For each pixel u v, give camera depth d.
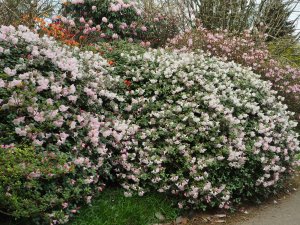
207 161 4.50
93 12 8.16
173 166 4.70
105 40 8.05
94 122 4.43
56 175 3.52
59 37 6.39
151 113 5.00
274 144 5.53
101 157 4.38
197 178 4.44
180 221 4.32
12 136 3.63
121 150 4.77
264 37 10.24
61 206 3.63
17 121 3.67
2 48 3.96
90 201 4.04
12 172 3.19
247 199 5.20
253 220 4.60
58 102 4.07
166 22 9.85
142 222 4.04
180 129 4.75
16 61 4.07
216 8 13.06
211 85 5.22
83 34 7.86
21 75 3.89
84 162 4.04
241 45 8.78
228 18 13.07
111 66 5.71
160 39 9.61
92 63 5.21
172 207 4.52
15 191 3.27
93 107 4.71
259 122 5.40
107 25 8.21
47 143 3.89
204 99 4.99
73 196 3.77
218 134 4.89
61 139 3.90
